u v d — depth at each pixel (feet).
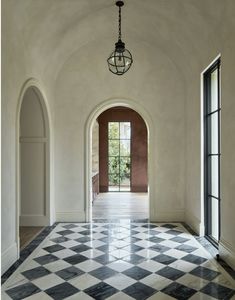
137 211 25.03
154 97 21.31
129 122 39.78
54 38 17.54
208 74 16.78
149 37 20.18
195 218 18.26
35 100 19.02
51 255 13.89
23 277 11.38
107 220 21.56
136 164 39.24
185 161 21.06
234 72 11.97
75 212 21.15
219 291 10.13
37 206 19.94
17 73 13.71
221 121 13.43
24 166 19.92
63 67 21.27
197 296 9.77
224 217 13.04
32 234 17.67
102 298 9.64
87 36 20.16
